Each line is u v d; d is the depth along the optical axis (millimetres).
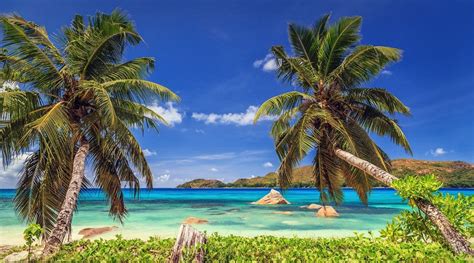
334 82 14648
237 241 8453
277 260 6441
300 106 14914
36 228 7508
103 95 11023
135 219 24266
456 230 8594
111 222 22656
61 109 11266
